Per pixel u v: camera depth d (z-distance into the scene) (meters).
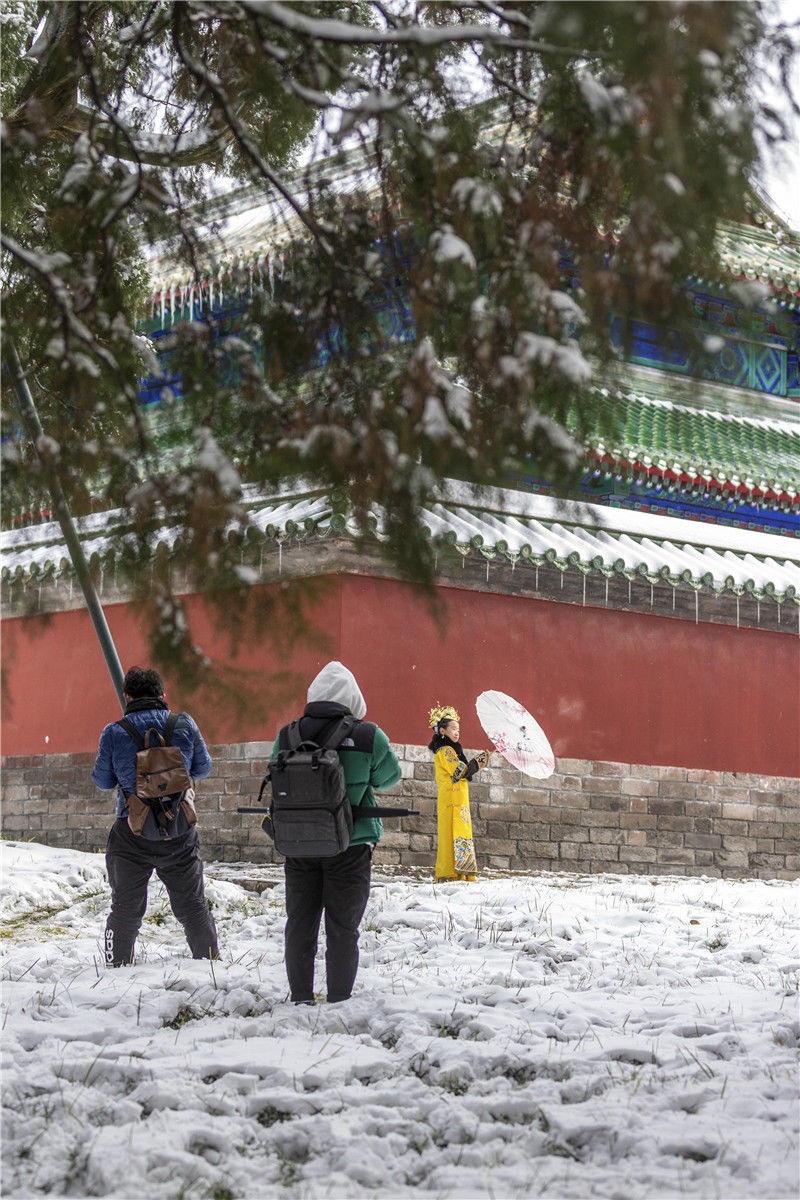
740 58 4.50
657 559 19.27
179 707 4.95
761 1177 5.03
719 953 10.45
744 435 22.92
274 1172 5.24
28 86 8.84
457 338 4.98
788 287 22.30
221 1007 7.66
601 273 4.58
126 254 5.91
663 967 9.52
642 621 19.34
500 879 15.87
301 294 5.62
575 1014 7.64
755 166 4.52
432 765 17.11
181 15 6.08
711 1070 6.50
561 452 4.58
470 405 4.68
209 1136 5.48
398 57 5.29
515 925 11.41
